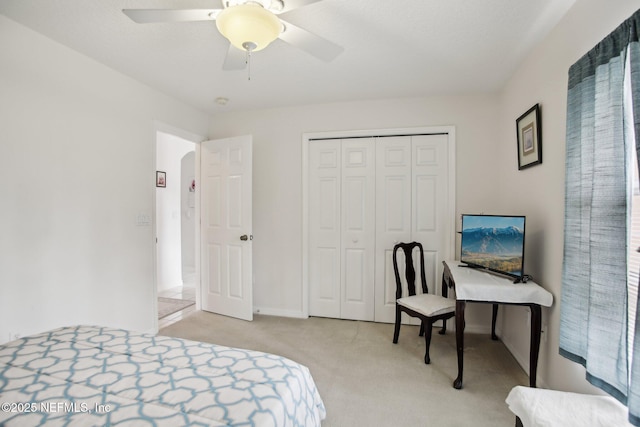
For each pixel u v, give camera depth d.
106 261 2.41
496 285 1.92
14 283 1.86
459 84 2.72
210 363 1.15
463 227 2.50
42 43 1.98
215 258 3.46
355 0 1.63
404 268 3.13
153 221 2.84
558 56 1.80
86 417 0.84
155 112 2.86
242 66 1.84
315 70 2.47
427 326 2.33
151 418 0.84
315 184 3.34
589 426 1.11
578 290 1.48
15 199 1.87
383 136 3.16
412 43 2.06
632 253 1.21
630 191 1.21
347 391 1.97
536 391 1.33
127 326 2.58
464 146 2.96
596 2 1.44
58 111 2.08
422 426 1.66
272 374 1.09
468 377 2.14
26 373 1.06
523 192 2.31
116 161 2.49
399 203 3.13
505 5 1.67
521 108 2.36
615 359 1.23
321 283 3.35
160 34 1.97
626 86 1.20
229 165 3.33
